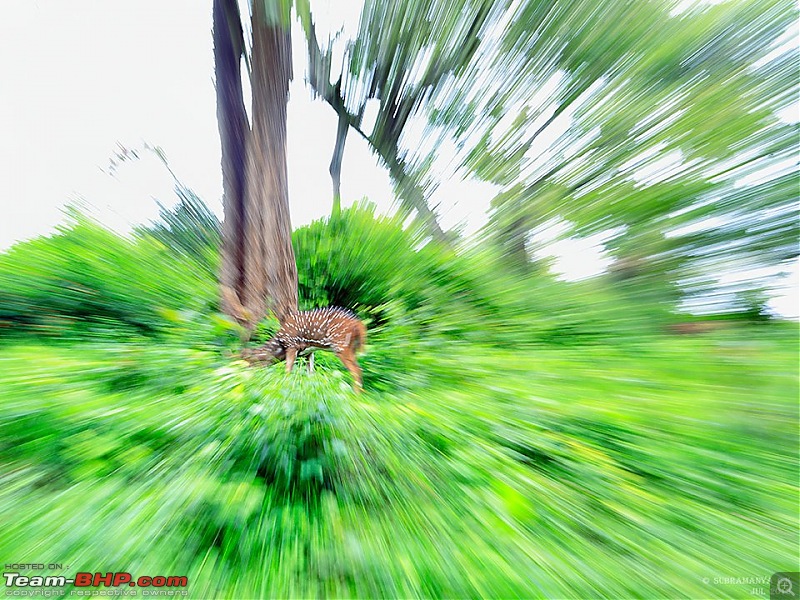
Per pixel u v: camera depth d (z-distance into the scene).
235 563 1.87
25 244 6.30
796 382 4.28
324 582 1.80
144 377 3.24
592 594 1.81
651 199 6.18
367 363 5.20
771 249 5.66
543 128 7.02
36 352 3.92
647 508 2.39
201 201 8.24
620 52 5.77
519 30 6.19
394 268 8.12
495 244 8.31
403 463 2.60
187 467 2.32
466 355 5.32
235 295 5.15
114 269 5.81
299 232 9.17
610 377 4.59
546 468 2.77
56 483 2.24
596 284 7.08
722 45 5.18
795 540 2.18
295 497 2.28
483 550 2.00
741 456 2.97
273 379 3.32
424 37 6.85
